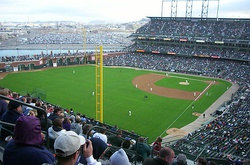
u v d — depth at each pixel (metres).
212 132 41.88
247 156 31.89
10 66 89.06
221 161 23.80
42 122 10.01
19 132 4.94
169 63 104.62
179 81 84.12
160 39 113.62
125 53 119.50
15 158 4.82
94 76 87.06
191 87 76.75
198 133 42.34
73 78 83.06
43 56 101.62
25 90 66.31
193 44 106.44
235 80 84.44
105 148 7.62
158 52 111.88
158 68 102.88
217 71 93.38
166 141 39.97
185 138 40.50
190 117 52.19
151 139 41.34
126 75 90.88
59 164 4.42
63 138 4.40
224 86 78.00
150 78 87.50
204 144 37.16
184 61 103.88
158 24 119.69
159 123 48.41
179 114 53.72
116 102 60.31
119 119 49.56
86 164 6.39
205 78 88.75
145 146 13.17
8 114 7.80
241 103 57.50
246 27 98.44
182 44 109.88
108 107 56.44
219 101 63.22
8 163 4.89
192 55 103.56
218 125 45.03
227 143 36.97
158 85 78.31
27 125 4.98
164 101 62.44
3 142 7.93
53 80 79.38
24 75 84.69
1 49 163.12
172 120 50.19
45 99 59.53
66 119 13.28
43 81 77.50
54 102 58.16
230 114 50.94
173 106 58.91
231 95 68.19
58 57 103.00
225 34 99.69
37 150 4.93
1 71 87.19
